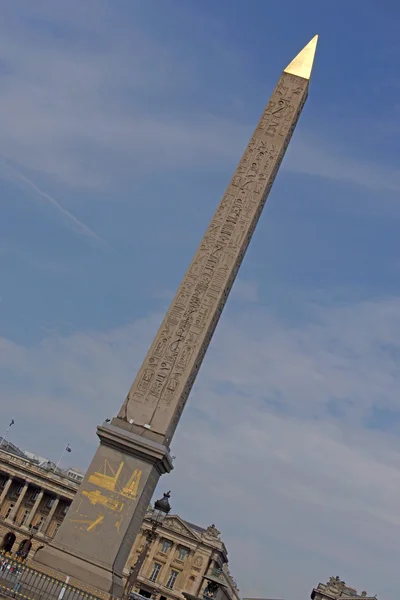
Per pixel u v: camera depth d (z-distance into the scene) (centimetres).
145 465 3359
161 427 3434
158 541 12731
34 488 13438
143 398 3503
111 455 3372
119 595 3262
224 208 4019
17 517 13188
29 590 2975
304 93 4525
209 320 3684
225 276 3803
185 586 12312
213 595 4781
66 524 3247
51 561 3155
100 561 3183
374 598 11988
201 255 3869
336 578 12331
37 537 12769
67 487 13162
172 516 12875
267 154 4219
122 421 3444
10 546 13012
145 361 3588
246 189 4084
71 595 3012
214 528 12812
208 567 12444
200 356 3716
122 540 3228
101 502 3294
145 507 3481
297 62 4669
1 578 3017
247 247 4094
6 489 13362
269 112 4409
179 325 3666
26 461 13512
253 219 4009
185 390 3594
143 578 12388
